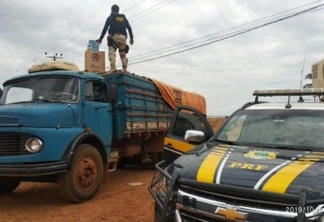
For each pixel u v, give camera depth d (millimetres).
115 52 13273
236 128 5328
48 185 10133
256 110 5559
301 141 4711
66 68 9422
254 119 5355
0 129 7211
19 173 6980
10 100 8555
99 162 8359
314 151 4445
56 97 8273
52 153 7281
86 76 8734
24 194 8977
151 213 6918
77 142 7676
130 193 8664
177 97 14422
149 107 12000
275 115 5297
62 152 7449
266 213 3230
